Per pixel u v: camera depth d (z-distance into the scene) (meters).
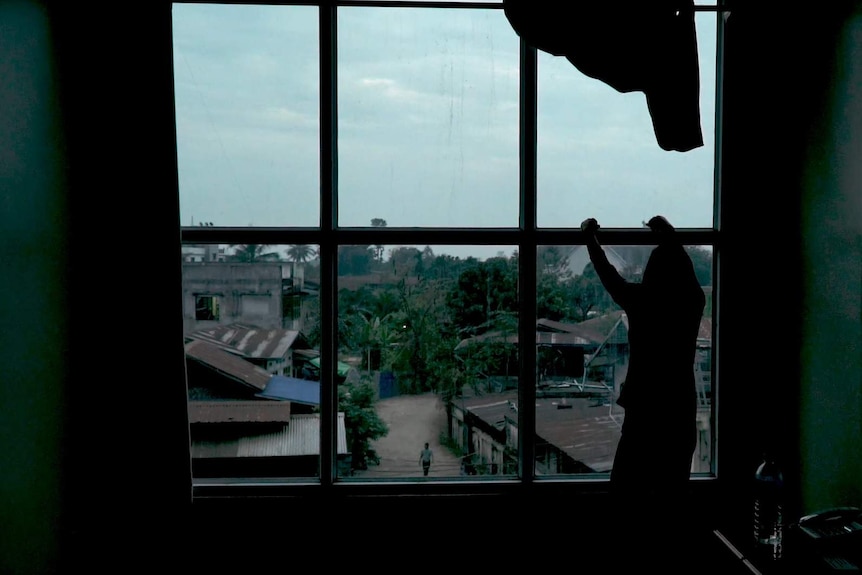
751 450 3.24
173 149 2.93
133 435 2.95
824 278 2.93
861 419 2.70
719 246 3.27
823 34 2.93
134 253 2.93
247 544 3.15
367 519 3.18
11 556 2.50
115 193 2.92
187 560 3.01
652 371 2.31
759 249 3.22
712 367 3.32
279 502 3.15
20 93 2.57
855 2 2.71
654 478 2.34
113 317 2.93
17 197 2.55
